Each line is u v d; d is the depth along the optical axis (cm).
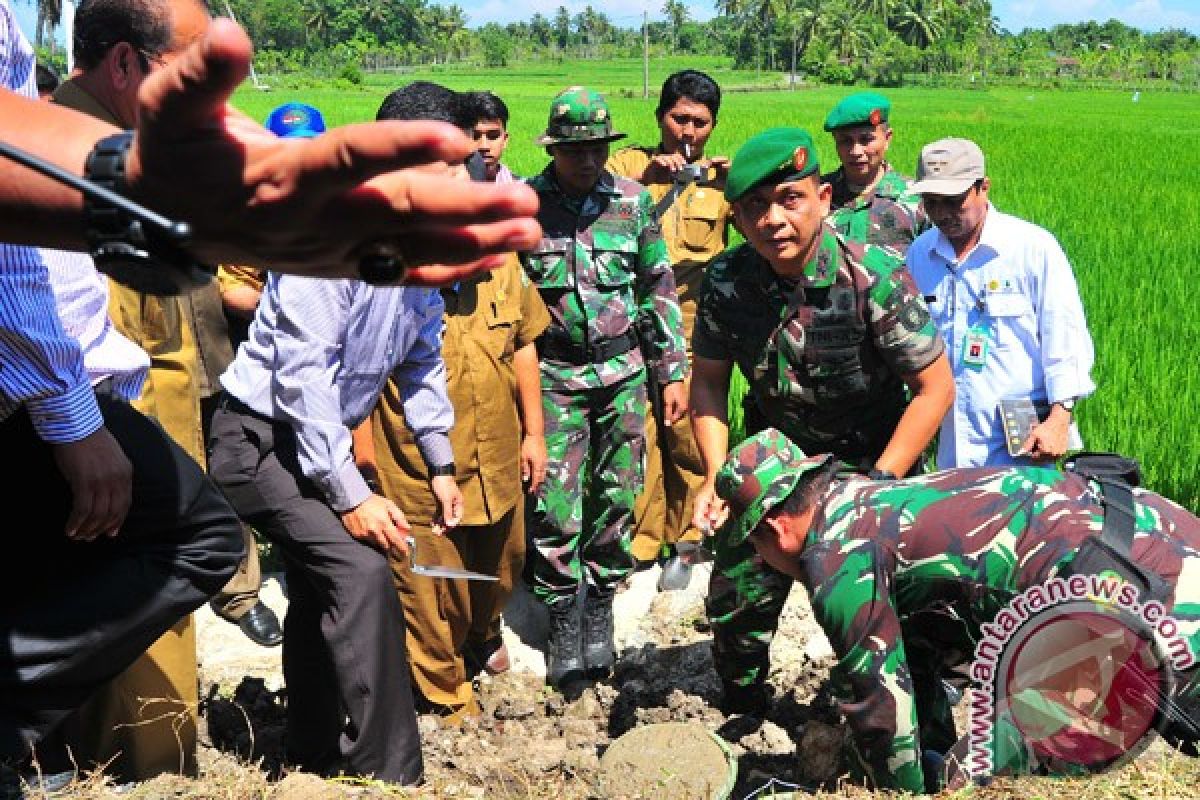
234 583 505
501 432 472
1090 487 319
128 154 118
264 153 113
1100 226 1833
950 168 486
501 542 498
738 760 401
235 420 362
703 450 439
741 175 386
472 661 536
